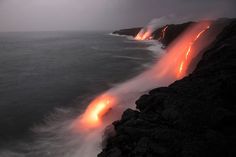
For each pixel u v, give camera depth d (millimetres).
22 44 116250
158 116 12984
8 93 28406
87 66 46688
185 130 11328
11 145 15602
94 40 137125
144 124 12508
